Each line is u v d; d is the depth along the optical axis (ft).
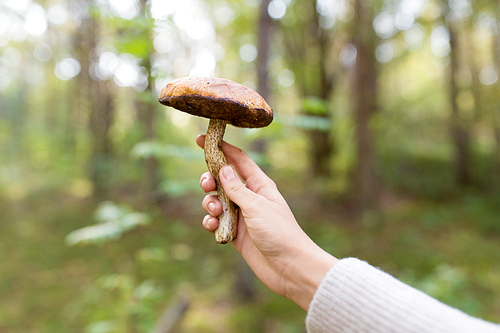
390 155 32.35
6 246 18.44
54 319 11.93
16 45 32.60
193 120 35.55
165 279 14.93
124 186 25.43
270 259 3.76
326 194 26.37
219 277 15.88
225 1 31.35
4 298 13.51
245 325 12.09
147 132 18.56
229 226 4.49
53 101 50.65
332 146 28.96
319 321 2.90
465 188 34.09
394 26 25.95
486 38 37.29
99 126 26.13
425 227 24.06
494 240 22.04
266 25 13.89
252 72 33.91
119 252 17.17
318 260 3.39
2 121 36.50
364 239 20.52
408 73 42.39
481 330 2.26
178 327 11.74
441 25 31.32
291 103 33.86
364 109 23.48
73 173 28.58
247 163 5.05
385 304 2.62
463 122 34.63
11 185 28.76
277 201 4.43
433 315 2.44
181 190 7.32
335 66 30.96
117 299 12.48
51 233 20.38
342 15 28.07
